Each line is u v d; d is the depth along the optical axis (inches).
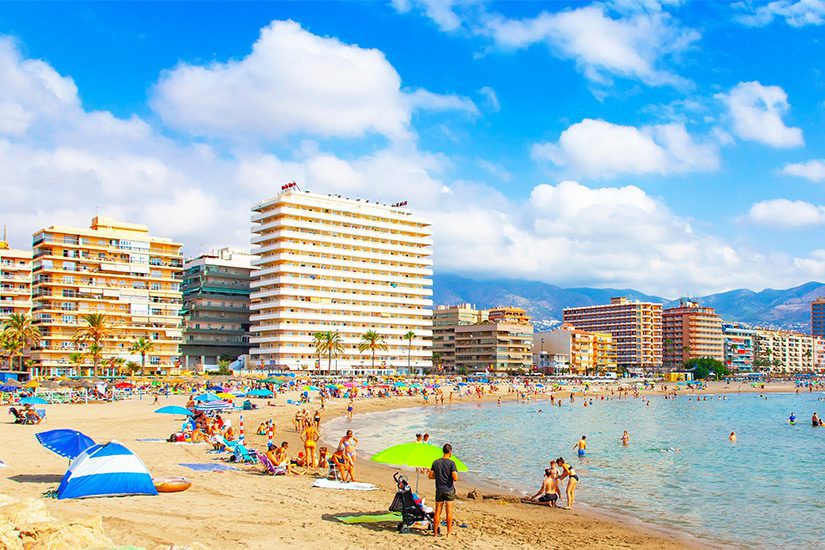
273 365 6520.7
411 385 5605.3
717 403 5442.9
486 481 1501.0
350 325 6953.7
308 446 1441.9
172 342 5777.6
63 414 2630.4
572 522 1045.8
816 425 3218.5
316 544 728.3
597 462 1863.9
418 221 7642.7
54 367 5162.4
